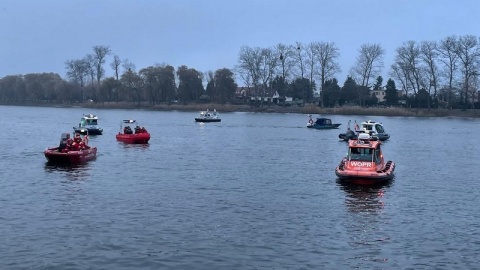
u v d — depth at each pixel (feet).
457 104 532.32
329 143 248.11
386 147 236.43
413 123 416.67
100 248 83.10
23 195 119.34
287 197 119.55
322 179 143.23
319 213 105.50
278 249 83.66
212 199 116.47
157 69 617.62
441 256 81.66
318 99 647.56
